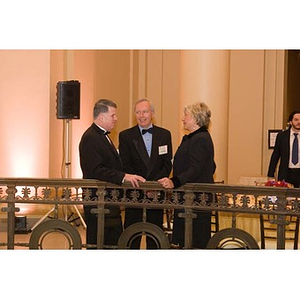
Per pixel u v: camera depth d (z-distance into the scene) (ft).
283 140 28.17
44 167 29.99
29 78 29.94
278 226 16.33
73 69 32.40
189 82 28.09
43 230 18.01
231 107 38.29
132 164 19.51
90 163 17.49
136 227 17.43
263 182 23.26
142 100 19.24
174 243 17.78
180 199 18.47
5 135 29.89
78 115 29.35
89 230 18.24
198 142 17.17
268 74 38.14
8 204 17.95
